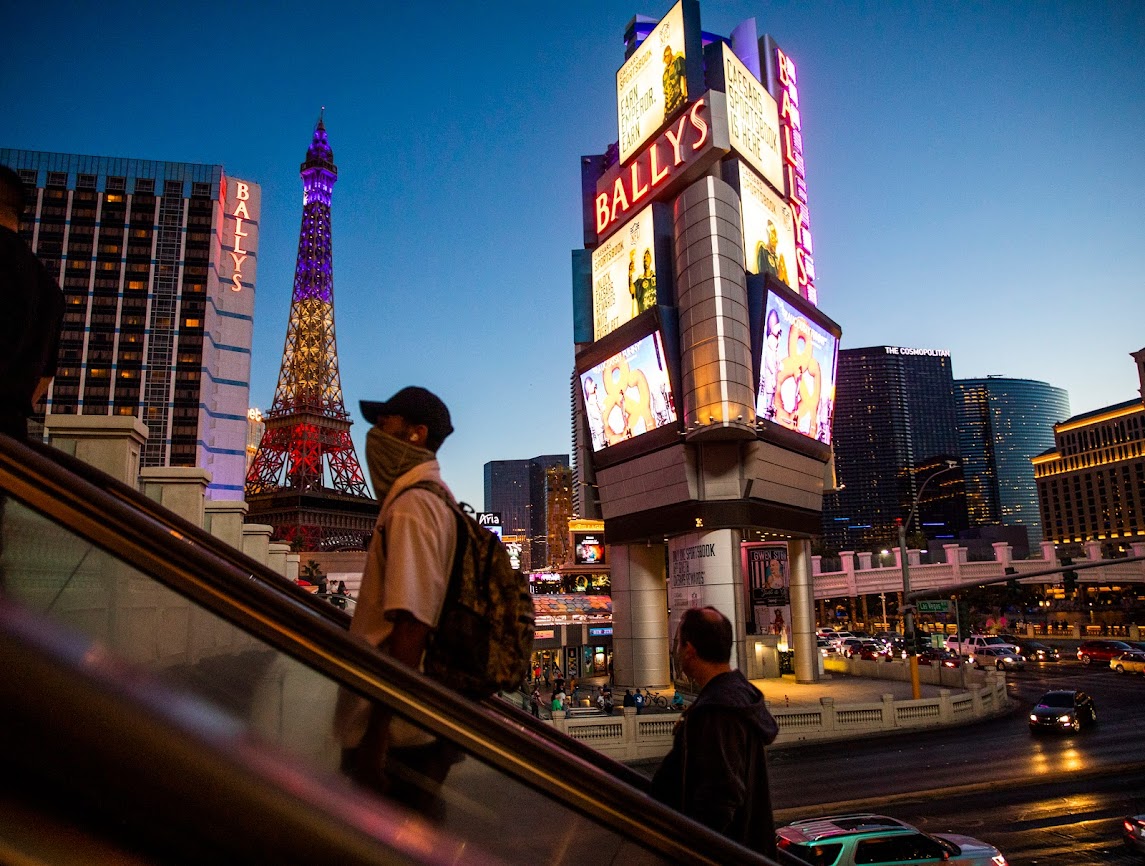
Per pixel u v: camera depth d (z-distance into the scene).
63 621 1.72
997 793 20.03
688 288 46.94
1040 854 14.52
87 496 1.69
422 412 2.47
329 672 1.74
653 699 39.72
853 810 18.73
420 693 1.82
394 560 2.09
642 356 49.59
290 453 154.38
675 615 49.72
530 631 2.32
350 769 1.81
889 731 32.41
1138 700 38.56
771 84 58.91
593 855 2.13
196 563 1.71
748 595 57.31
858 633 113.00
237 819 1.61
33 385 2.51
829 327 56.47
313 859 1.65
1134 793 19.22
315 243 178.75
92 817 1.54
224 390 134.00
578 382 57.69
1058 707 29.36
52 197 127.38
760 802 3.04
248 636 1.84
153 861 1.55
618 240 54.72
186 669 1.77
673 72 49.72
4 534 1.78
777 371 49.00
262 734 1.76
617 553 54.84
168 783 1.58
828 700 32.09
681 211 48.28
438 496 2.26
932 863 10.93
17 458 1.67
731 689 3.10
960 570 95.06
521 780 1.91
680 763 3.24
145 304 127.06
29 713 1.52
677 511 48.19
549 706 34.31
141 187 131.38
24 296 2.48
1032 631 116.19
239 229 140.38
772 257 52.25
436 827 1.91
